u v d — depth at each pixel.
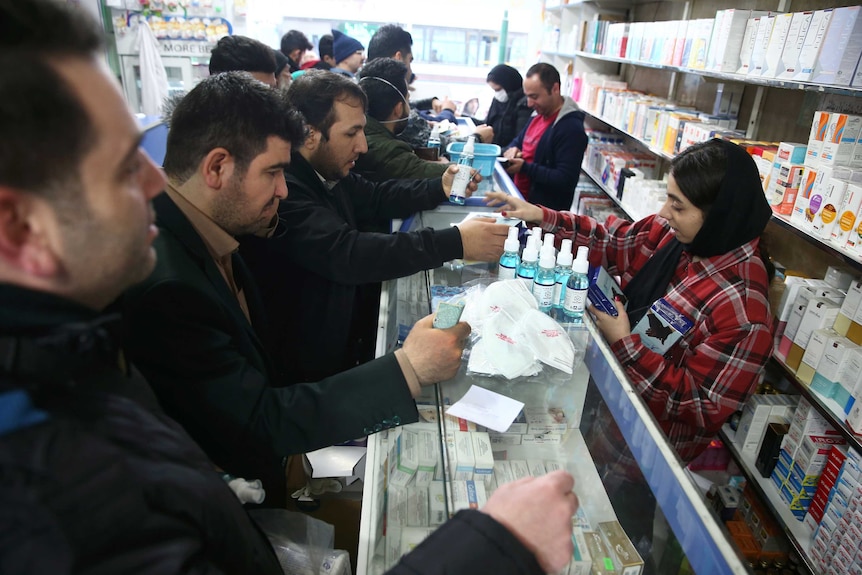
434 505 1.00
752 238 1.62
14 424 0.43
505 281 1.44
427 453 1.05
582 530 0.96
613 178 4.62
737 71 2.70
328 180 1.96
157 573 0.44
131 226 0.51
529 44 8.35
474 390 1.18
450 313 1.14
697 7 4.14
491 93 8.47
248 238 1.72
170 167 1.13
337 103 1.77
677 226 1.67
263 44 2.85
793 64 2.19
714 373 1.58
